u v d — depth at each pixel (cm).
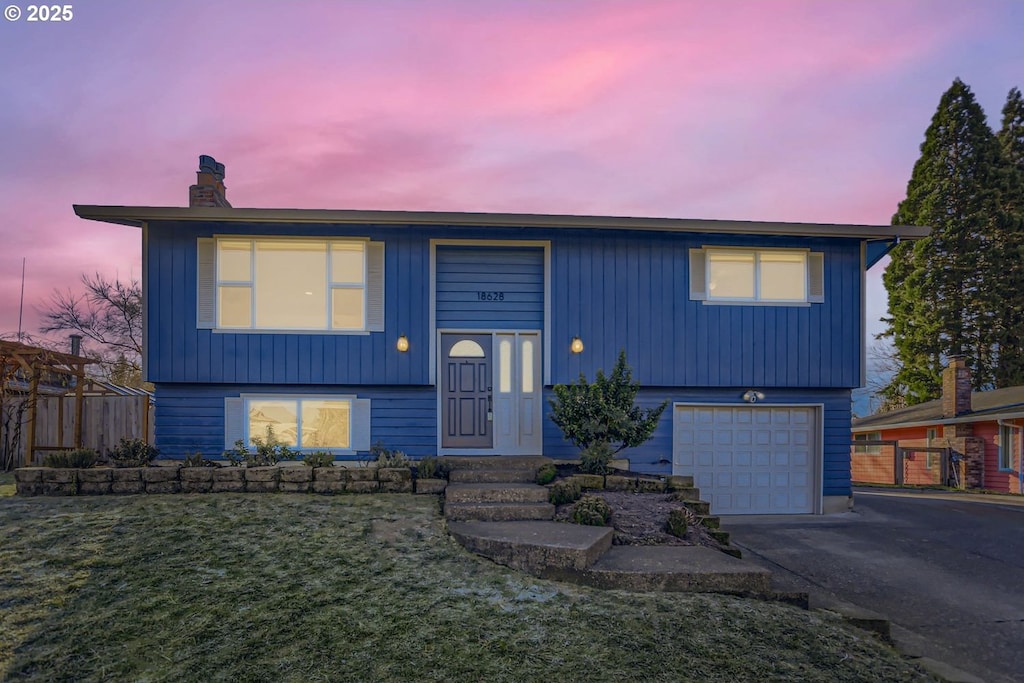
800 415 1190
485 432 1101
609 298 1112
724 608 511
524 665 397
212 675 375
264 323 1057
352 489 841
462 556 606
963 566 802
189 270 1036
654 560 598
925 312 2848
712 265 1154
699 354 1129
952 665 497
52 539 601
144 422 1313
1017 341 2705
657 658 415
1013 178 2784
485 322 1113
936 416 2127
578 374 1096
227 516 690
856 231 1120
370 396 1078
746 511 1166
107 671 379
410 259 1075
